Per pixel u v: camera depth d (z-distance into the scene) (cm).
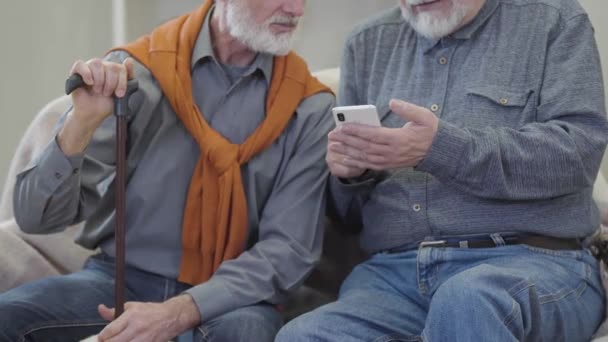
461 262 173
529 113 179
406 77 192
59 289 175
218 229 185
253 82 193
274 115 189
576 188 173
